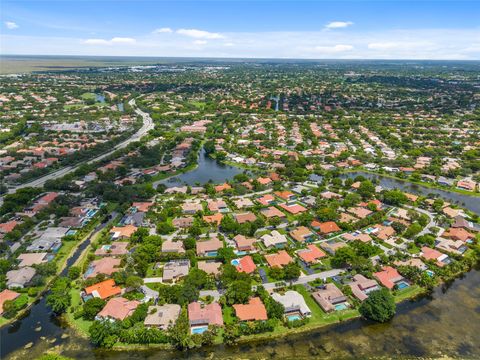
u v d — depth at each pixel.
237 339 117.94
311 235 180.50
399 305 135.25
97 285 139.00
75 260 161.75
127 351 113.38
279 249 169.38
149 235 178.25
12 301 129.12
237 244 169.88
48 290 141.62
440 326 125.12
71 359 110.25
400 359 111.62
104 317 123.88
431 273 152.38
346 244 174.50
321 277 149.62
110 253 163.00
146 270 149.12
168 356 112.06
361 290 140.38
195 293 133.00
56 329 121.75
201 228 188.25
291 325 122.50
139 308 125.06
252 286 142.25
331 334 120.69
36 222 192.50
